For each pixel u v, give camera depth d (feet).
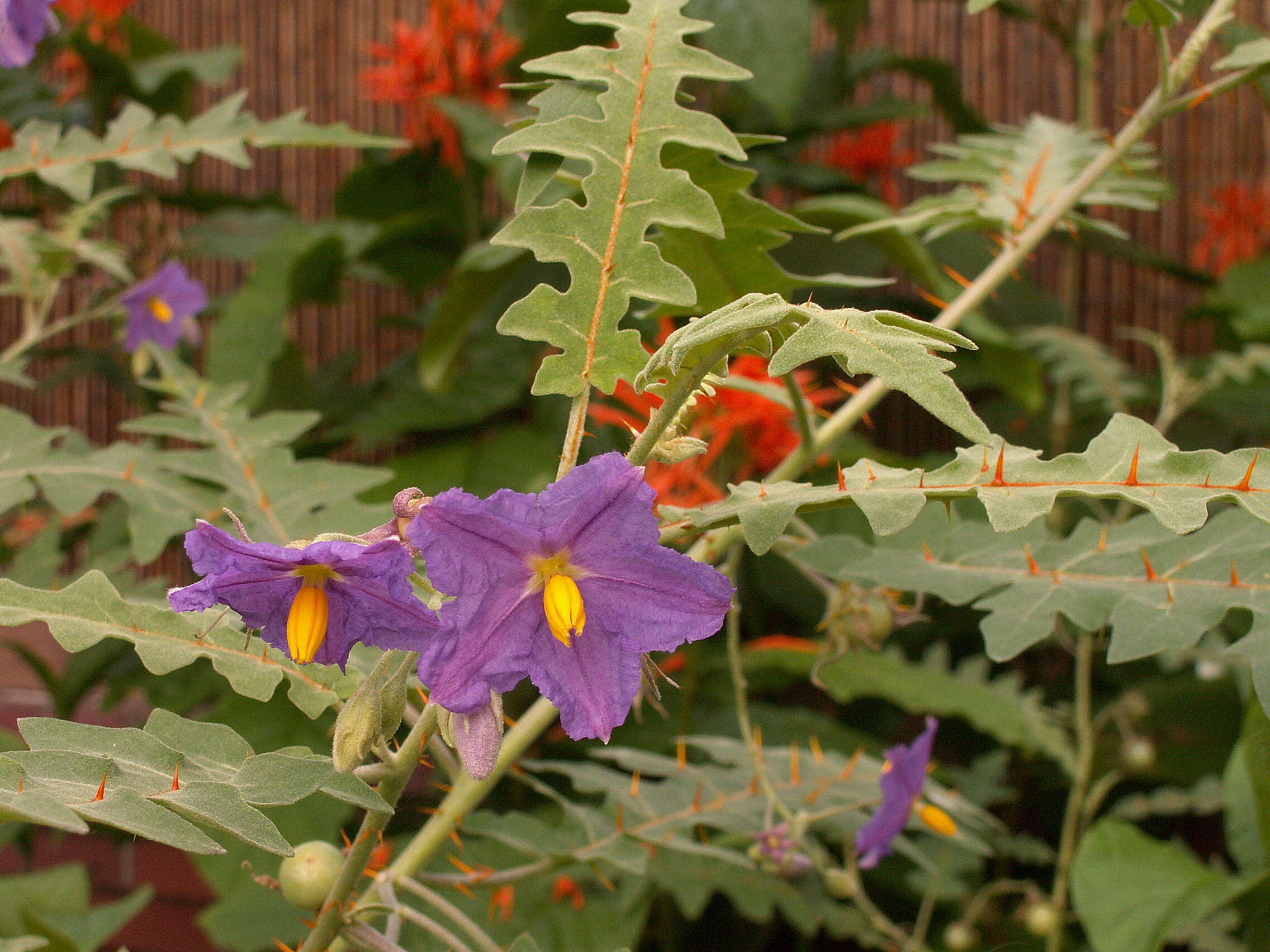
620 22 1.26
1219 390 3.23
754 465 2.31
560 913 1.91
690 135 1.24
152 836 1.04
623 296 1.23
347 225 3.10
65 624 1.26
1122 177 1.69
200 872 1.99
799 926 2.02
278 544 1.55
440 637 1.09
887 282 1.42
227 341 2.73
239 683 1.29
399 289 4.02
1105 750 2.66
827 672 2.36
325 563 1.09
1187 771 2.62
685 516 1.24
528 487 2.58
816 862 1.77
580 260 1.23
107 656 2.37
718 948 2.54
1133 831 1.91
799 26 2.84
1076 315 3.61
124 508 2.49
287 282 2.83
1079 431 3.38
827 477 2.55
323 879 1.30
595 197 1.23
